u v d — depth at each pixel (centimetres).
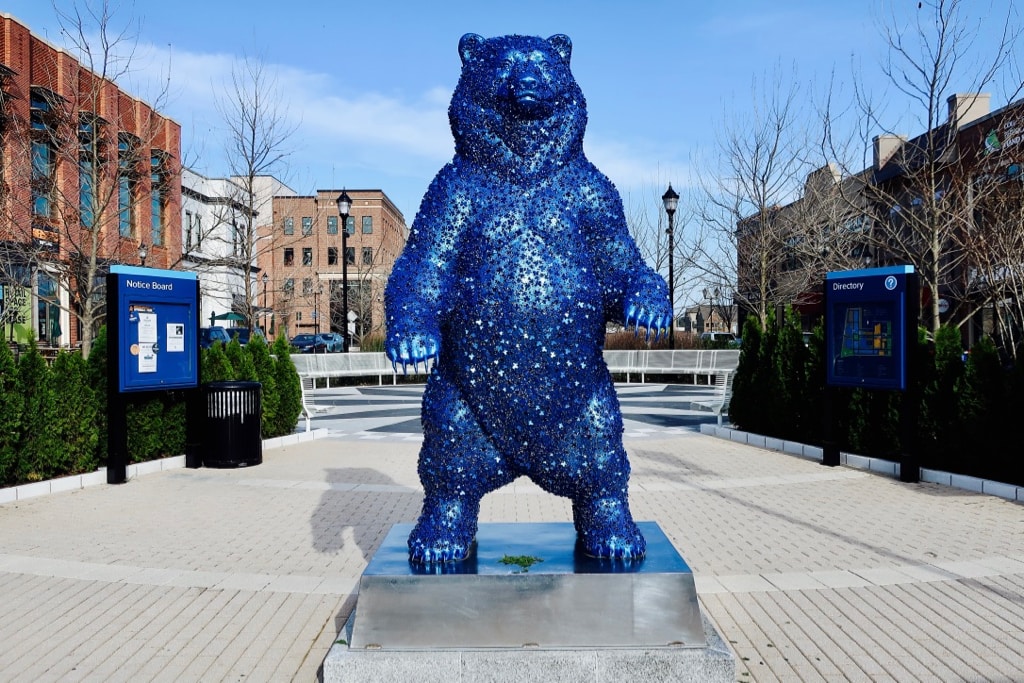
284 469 895
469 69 351
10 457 736
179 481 816
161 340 847
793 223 2036
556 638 323
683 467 887
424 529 354
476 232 331
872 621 411
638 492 751
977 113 1734
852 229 1759
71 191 1579
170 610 432
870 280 827
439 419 347
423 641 323
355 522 640
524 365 325
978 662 359
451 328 336
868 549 546
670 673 317
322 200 5431
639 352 2164
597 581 324
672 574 325
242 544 570
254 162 2064
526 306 322
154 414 892
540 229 329
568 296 325
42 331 2098
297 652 377
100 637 395
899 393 858
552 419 335
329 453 1020
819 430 972
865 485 777
